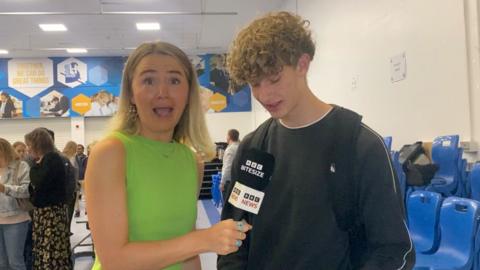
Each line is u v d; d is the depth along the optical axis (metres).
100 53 14.02
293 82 1.12
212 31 11.71
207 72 14.51
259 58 1.07
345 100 6.49
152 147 1.30
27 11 9.39
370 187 1.09
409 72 4.65
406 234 1.07
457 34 3.84
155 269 1.11
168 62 1.29
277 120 1.30
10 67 14.08
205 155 1.50
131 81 1.31
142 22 10.64
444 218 2.78
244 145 1.36
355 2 5.93
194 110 1.43
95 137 14.53
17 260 4.11
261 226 1.23
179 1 9.25
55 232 3.99
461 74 3.81
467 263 2.49
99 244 1.15
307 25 1.16
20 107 14.12
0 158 4.08
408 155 4.02
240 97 14.65
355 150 1.13
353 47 6.10
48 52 13.58
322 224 1.14
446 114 4.03
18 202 4.08
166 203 1.29
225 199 1.34
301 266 1.15
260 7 9.91
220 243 1.05
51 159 3.97
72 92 14.31
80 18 10.09
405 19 4.68
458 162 3.63
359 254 1.15
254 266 1.23
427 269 2.47
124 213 1.18
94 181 1.17
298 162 1.20
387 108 5.16
